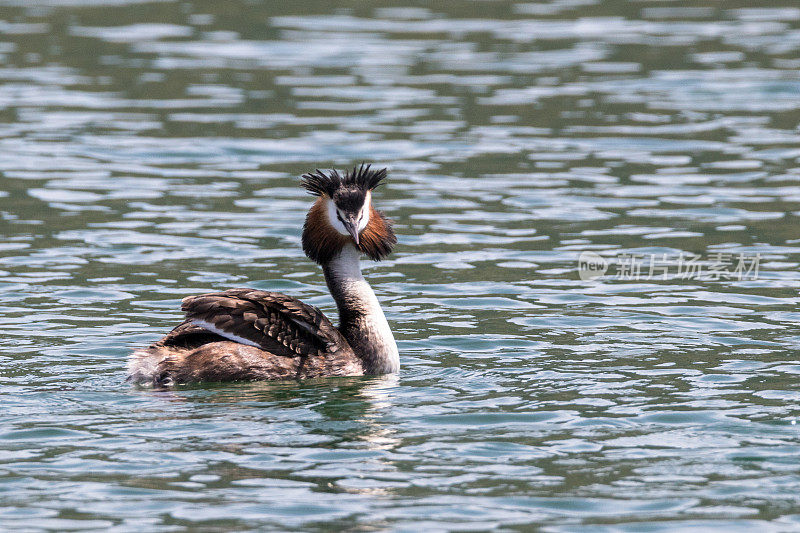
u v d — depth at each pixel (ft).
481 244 61.72
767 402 37.65
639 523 28.60
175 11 133.90
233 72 106.32
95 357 43.16
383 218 44.19
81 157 79.56
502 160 79.41
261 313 40.98
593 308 50.72
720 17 132.26
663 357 43.32
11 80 102.22
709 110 92.32
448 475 31.58
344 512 29.14
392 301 52.26
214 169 77.36
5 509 29.27
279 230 64.44
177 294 52.65
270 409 37.09
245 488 30.63
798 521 28.63
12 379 39.99
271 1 140.36
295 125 88.63
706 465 32.19
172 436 34.42
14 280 54.29
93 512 29.12
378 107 94.27
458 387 39.88
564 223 65.51
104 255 59.06
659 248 60.44
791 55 111.45
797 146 81.87
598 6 139.64
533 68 107.86
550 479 31.32
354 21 130.72
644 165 77.82
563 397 38.52
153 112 92.43
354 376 41.50
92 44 117.08
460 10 137.18
